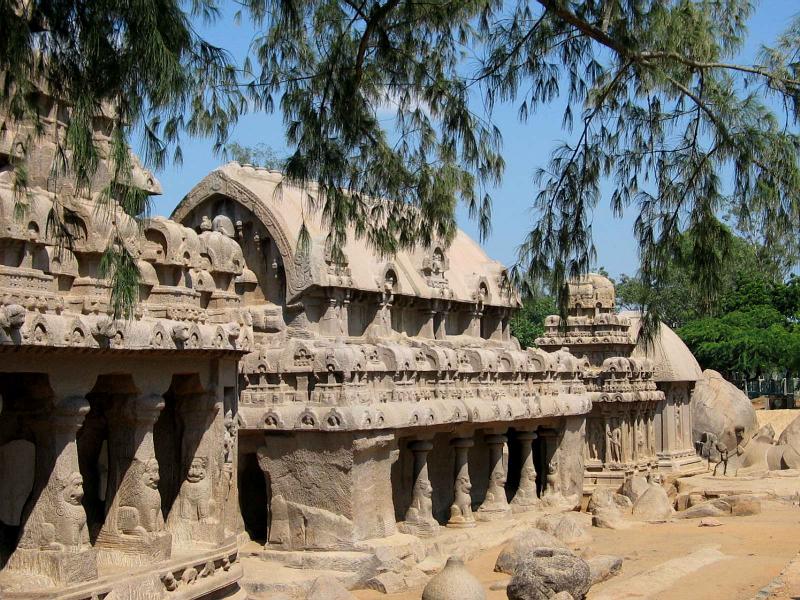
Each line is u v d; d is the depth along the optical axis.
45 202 12.91
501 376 27.98
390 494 22.62
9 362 12.20
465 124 15.75
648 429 37.50
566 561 17.88
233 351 16.12
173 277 15.45
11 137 13.28
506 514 27.66
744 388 70.81
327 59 15.08
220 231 19.59
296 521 21.62
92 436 15.81
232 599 15.85
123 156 10.19
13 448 14.30
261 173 25.06
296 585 19.86
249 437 22.23
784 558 22.86
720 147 16.20
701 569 21.59
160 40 10.14
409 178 16.33
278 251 23.84
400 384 23.38
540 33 16.05
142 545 14.39
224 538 16.02
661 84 16.12
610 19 15.11
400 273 27.06
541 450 31.56
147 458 14.66
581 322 37.56
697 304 17.84
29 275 12.52
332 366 21.48
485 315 31.55
